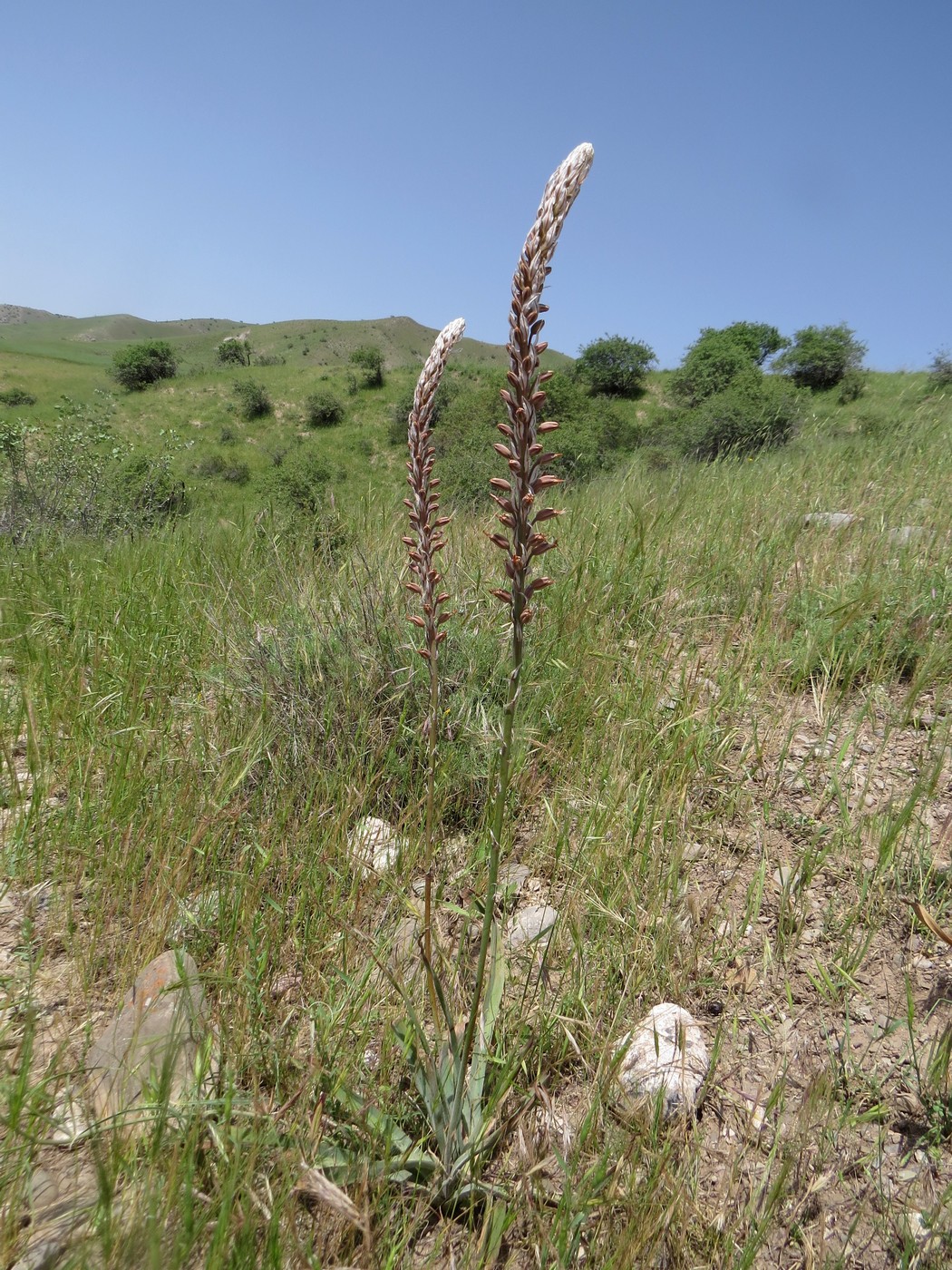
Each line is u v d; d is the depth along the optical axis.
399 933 2.50
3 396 57.06
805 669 3.93
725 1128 2.08
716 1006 2.42
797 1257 1.79
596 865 2.79
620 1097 2.09
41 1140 1.75
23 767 3.50
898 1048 2.26
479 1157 1.87
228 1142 1.73
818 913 2.72
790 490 6.71
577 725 3.50
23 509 9.27
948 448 7.86
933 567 4.62
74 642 4.31
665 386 49.62
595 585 4.40
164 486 9.95
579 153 1.33
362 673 3.47
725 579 4.95
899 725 3.66
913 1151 1.99
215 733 3.40
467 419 22.39
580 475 12.15
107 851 2.85
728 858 2.98
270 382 62.19
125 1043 2.06
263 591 4.72
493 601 4.04
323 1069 2.01
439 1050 1.99
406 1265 1.67
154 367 66.25
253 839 2.81
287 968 2.43
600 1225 1.74
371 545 4.83
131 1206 1.57
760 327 54.53
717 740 3.48
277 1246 1.45
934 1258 1.73
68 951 2.50
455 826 3.18
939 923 2.59
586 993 2.38
